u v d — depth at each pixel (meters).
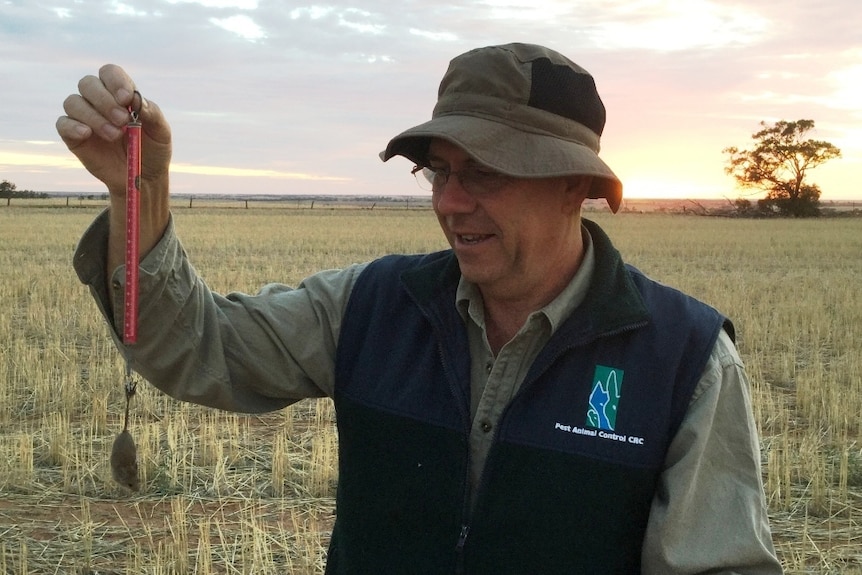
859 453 5.88
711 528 1.59
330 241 28.95
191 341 1.80
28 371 7.55
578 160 1.61
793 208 68.50
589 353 1.67
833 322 11.77
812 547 4.40
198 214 53.88
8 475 5.07
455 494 1.68
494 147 1.59
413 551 1.70
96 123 1.58
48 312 11.24
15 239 26.92
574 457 1.61
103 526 4.50
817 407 7.14
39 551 4.14
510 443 1.64
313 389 1.99
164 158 1.70
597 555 1.60
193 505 4.82
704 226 46.62
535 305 1.75
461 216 1.68
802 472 5.43
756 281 17.88
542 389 1.66
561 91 1.64
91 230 1.73
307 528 4.50
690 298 1.80
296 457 5.57
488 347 1.74
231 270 18.39
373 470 1.77
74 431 6.12
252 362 1.91
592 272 1.75
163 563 3.97
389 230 36.62
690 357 1.66
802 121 68.19
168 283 1.75
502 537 1.62
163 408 6.77
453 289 1.80
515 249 1.68
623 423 1.62
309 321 1.94
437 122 1.64
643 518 1.64
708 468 1.63
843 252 27.36
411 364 1.80
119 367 7.84
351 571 1.78
